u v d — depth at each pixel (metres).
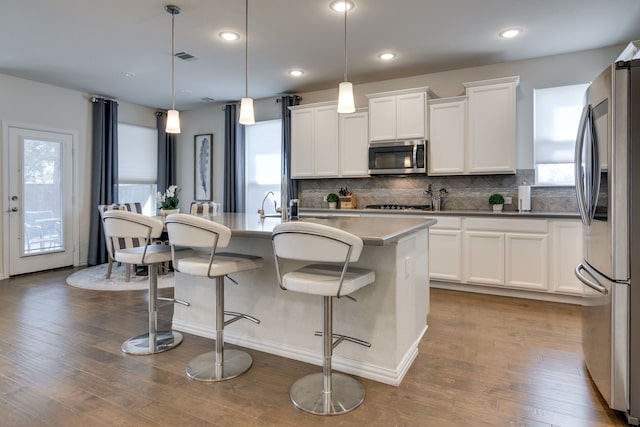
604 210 1.92
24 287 4.41
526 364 2.43
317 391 2.10
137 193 6.64
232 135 6.26
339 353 2.36
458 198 4.75
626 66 1.77
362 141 4.97
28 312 3.49
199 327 2.94
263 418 1.87
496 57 4.29
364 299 2.26
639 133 1.76
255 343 2.68
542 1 3.07
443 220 4.19
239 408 1.96
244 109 3.16
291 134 5.60
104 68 4.69
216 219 3.08
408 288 2.42
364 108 4.93
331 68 4.66
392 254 2.18
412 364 2.43
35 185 5.22
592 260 2.14
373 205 5.17
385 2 3.08
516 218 3.84
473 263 4.05
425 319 2.96
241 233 2.20
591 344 2.19
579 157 2.23
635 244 1.79
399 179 5.11
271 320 2.62
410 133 4.58
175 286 3.05
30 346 2.73
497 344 2.75
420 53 4.18
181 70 4.75
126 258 2.61
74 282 4.62
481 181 4.61
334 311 2.36
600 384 2.02
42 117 5.27
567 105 4.20
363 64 4.52
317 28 3.56
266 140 6.17
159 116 6.85
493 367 2.39
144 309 3.59
